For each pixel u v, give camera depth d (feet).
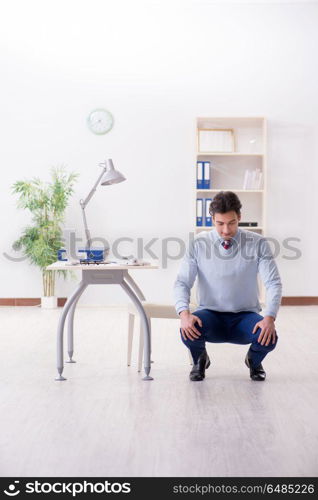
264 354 11.87
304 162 22.80
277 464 7.91
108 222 22.84
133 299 12.32
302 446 8.57
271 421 9.69
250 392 11.35
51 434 9.07
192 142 22.74
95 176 22.75
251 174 22.18
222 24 22.59
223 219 11.13
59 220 22.20
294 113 22.70
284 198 22.82
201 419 9.77
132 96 22.68
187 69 22.67
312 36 22.59
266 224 22.25
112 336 17.10
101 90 22.67
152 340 16.58
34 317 20.35
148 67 22.67
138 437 8.92
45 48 22.59
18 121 22.67
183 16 22.62
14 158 22.68
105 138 22.74
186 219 22.84
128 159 22.76
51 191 22.34
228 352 14.89
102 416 9.93
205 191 22.07
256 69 22.67
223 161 22.82
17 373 12.92
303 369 13.24
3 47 22.54
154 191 22.81
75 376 12.62
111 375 12.69
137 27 22.61
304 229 22.90
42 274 22.54
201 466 7.82
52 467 7.82
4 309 22.12
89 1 22.54
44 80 22.61
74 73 22.63
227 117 22.02
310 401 10.80
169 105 22.72
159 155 22.75
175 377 12.50
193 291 13.37
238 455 8.21
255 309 11.89
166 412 10.14
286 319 19.97
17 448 8.50
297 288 22.94
